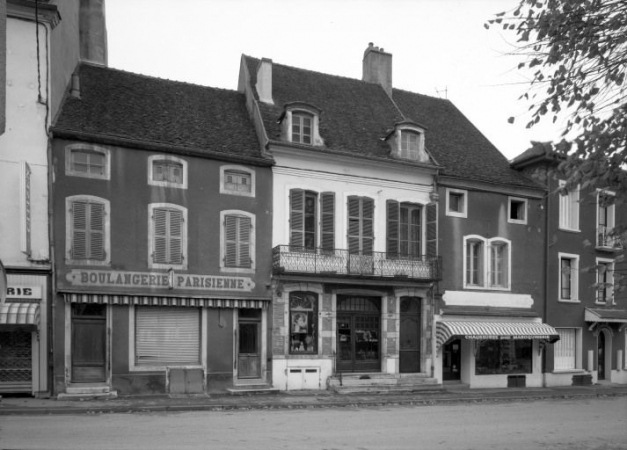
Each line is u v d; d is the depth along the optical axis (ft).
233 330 63.77
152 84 71.67
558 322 83.41
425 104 92.22
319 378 67.26
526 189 82.07
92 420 44.34
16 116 55.77
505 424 47.75
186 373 60.70
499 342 79.20
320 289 68.33
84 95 64.95
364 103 84.02
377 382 68.54
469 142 87.92
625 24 24.31
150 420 45.01
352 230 71.20
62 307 56.29
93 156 59.41
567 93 25.84
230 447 34.91
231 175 65.82
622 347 89.45
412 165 73.72
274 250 66.23
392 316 72.13
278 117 71.41
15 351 54.90
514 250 81.15
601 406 62.69
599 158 24.79
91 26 76.07
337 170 70.64
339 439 38.78
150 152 61.57
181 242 62.08
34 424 41.75
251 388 62.69
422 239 75.05
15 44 56.29
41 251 55.77
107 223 58.85
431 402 62.85
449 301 75.72
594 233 88.02
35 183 56.08
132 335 59.26
